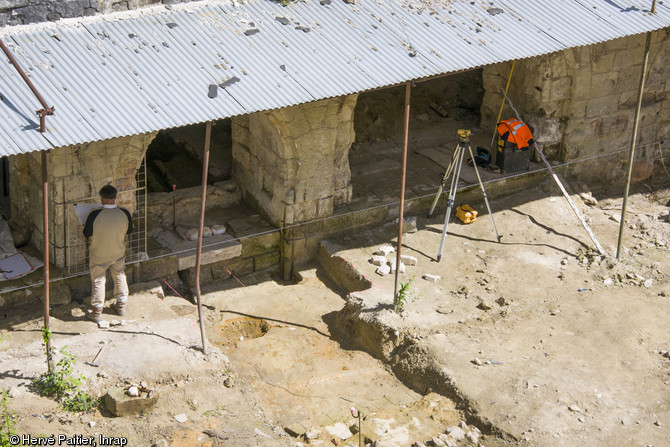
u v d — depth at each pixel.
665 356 10.10
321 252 12.22
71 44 9.16
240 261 11.94
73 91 8.59
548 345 10.26
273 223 12.13
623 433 8.84
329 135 11.62
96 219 9.68
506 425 8.91
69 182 10.19
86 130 8.16
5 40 8.99
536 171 13.44
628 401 9.32
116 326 10.04
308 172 11.69
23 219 11.13
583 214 13.22
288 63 9.51
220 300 11.44
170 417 8.77
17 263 10.62
